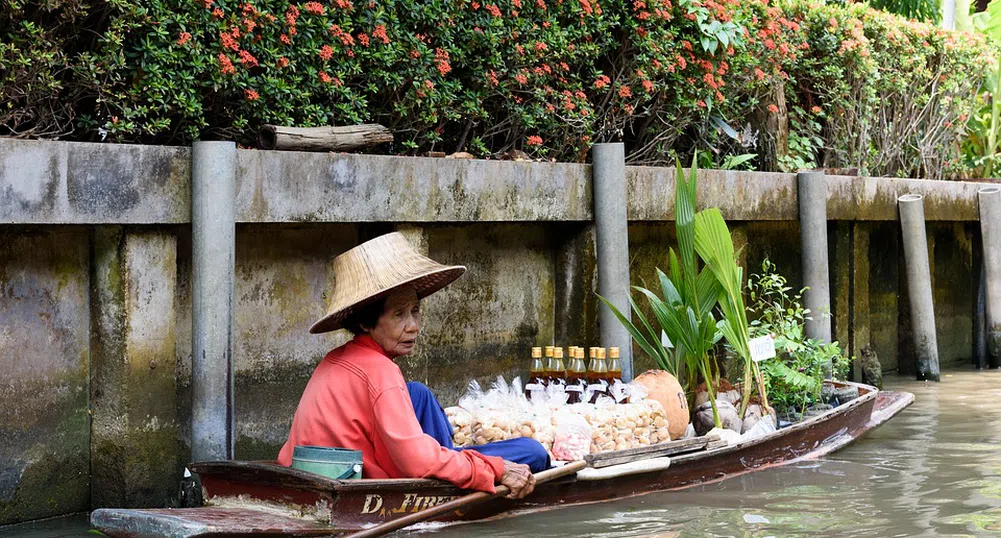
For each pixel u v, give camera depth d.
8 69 5.62
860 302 10.88
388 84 7.25
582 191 7.88
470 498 4.99
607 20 8.82
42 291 5.58
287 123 6.66
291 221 6.15
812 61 11.13
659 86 9.10
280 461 5.20
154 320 5.78
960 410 9.16
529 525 5.20
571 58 8.45
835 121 11.59
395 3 7.23
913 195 11.40
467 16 7.63
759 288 9.88
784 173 9.72
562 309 8.16
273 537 4.49
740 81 9.98
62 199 5.31
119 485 5.70
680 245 7.18
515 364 7.95
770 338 7.29
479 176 7.16
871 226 11.48
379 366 5.02
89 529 5.44
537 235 8.05
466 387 7.59
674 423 6.57
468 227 7.55
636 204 8.23
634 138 9.69
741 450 6.43
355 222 6.53
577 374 6.61
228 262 5.83
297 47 6.72
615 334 7.80
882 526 5.28
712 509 5.61
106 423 5.73
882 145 12.36
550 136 8.54
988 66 13.86
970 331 13.23
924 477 6.45
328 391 5.05
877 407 8.26
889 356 11.88
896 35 12.09
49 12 5.78
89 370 5.79
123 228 5.64
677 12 9.19
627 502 5.73
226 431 5.85
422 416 5.32
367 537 4.59
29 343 5.54
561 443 5.71
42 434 5.59
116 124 5.93
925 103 12.81
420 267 5.11
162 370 5.83
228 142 5.79
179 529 4.32
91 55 5.97
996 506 5.71
